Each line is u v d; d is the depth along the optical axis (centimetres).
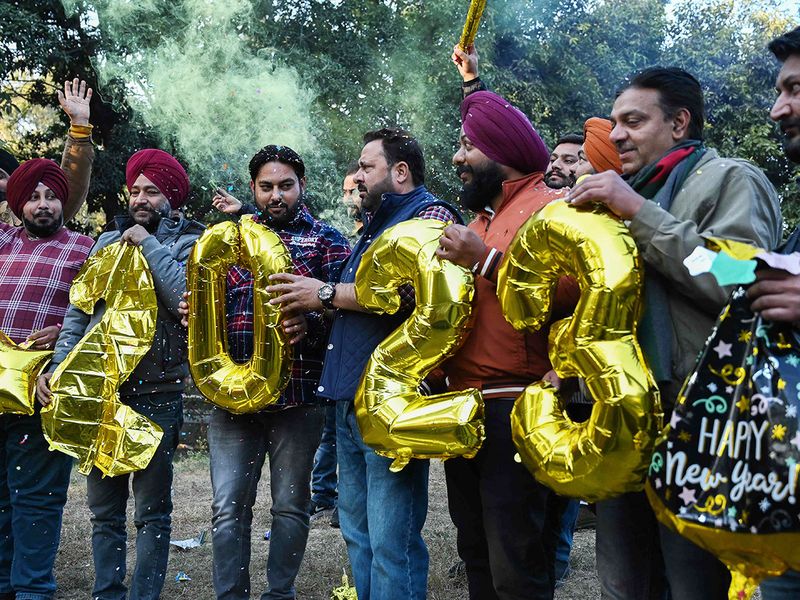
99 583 375
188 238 409
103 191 1482
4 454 412
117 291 386
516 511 274
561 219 241
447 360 297
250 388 346
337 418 334
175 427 393
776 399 188
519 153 295
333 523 536
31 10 1420
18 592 393
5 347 397
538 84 1466
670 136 246
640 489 227
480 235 308
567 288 267
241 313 373
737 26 1727
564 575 415
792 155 212
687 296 224
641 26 1596
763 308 192
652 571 245
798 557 185
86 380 374
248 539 366
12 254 427
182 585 434
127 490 387
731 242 196
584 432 233
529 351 279
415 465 311
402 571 304
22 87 1591
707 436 199
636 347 228
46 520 398
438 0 1424
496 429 278
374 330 321
